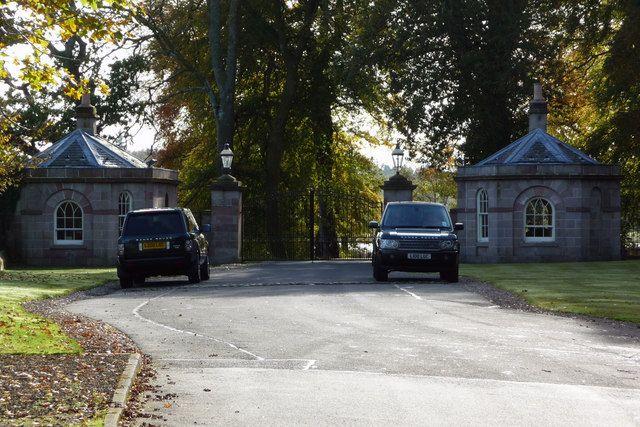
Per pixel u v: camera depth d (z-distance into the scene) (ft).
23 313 55.47
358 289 76.84
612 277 88.58
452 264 83.46
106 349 40.91
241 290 77.05
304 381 33.99
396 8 145.89
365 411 28.81
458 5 141.28
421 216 88.22
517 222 123.65
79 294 74.54
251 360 39.04
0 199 121.19
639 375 35.68
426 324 51.90
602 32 139.74
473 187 126.52
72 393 29.60
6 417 26.08
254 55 163.73
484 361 38.81
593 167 123.13
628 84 128.57
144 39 155.94
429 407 29.45
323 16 156.76
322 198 164.04
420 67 148.36
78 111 132.16
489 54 144.25
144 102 161.07
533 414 28.50
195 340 45.24
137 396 30.66
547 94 148.46
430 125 150.10
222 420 27.50
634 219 149.48
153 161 131.44
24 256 122.42
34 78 44.39
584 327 50.88
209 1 154.20
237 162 168.04
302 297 69.15
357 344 43.80
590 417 28.12
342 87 154.92
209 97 160.86
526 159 126.41
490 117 144.36
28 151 136.26
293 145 170.50
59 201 122.31
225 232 125.49
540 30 147.33
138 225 84.07
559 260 122.93
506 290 74.74
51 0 43.01
